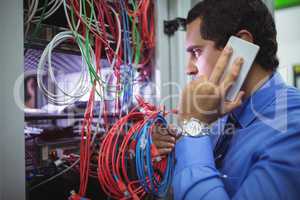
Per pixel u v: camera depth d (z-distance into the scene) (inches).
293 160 21.2
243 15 25.2
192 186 22.6
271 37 26.3
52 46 25.9
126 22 32.0
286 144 22.0
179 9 35.2
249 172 23.2
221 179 24.6
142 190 28.8
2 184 20.7
